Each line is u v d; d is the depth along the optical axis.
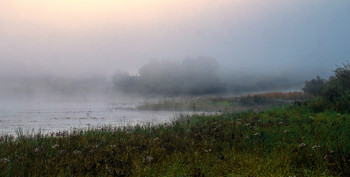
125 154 6.62
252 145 7.87
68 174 5.25
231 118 13.52
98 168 5.71
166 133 9.52
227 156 6.75
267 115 13.91
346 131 9.28
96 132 10.13
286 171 5.64
